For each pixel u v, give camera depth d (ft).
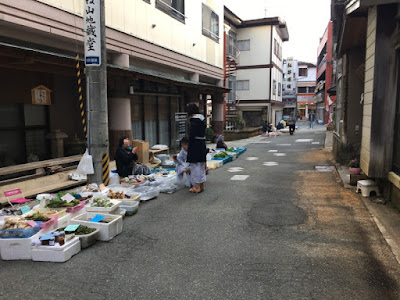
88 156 21.20
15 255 12.96
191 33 47.78
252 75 96.07
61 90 30.81
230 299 10.14
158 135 44.80
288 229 15.92
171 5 41.73
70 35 25.45
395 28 18.10
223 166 35.06
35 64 22.12
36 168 23.06
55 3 24.03
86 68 21.25
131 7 33.35
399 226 15.74
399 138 17.93
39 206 16.51
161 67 42.47
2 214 15.35
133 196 19.90
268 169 32.63
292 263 12.40
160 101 44.98
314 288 10.65
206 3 53.11
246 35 95.61
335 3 25.66
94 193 19.06
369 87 20.07
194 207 19.85
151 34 37.35
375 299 10.03
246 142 63.87
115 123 32.53
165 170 30.09
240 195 22.54
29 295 10.47
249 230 15.92
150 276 11.60
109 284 11.10
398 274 11.47
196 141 22.71
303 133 86.63
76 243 13.42
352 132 32.71
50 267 12.32
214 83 61.72
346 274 11.51
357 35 27.12
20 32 22.80
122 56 32.35
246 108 98.99
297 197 21.68
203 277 11.50
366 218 17.15
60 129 30.83
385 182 20.17
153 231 15.94
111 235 14.93
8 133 26.20
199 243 14.44
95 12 20.63
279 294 10.35
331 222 16.71
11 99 25.79
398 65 18.37
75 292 10.63
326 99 127.24
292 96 146.20
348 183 24.59
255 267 12.14
